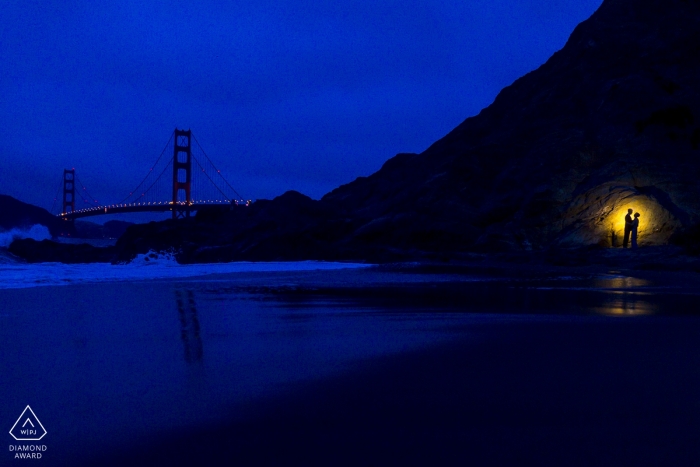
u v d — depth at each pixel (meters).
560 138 29.42
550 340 4.57
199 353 4.13
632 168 24.48
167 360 3.87
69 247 41.53
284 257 29.50
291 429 2.44
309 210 37.25
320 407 2.75
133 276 13.55
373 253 27.50
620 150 26.12
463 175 32.75
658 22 31.92
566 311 6.79
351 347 4.36
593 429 2.41
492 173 32.38
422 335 4.93
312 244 29.81
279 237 30.39
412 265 20.86
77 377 3.35
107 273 14.22
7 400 2.87
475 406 2.75
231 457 2.15
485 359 3.85
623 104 27.78
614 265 18.73
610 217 22.78
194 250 33.88
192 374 3.44
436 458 2.13
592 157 27.20
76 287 10.16
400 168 43.81
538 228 26.20
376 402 2.82
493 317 6.18
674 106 25.77
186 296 8.73
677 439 2.29
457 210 30.45
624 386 3.08
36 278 11.73
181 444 2.29
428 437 2.34
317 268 19.02
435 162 38.88
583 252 21.33
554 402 2.80
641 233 21.95
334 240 32.66
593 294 9.30
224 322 5.83
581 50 33.56
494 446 2.24
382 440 2.31
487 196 31.47
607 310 6.88
